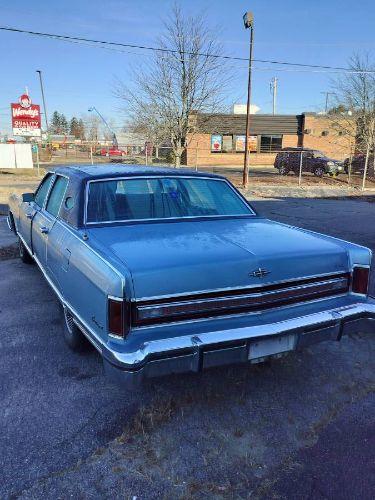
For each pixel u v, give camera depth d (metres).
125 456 2.71
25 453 2.73
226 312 2.88
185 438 2.89
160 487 2.48
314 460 2.72
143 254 2.90
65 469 2.60
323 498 2.43
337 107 31.06
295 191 20.72
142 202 3.94
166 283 2.70
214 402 3.30
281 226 4.01
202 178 4.39
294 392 3.46
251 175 29.36
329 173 28.00
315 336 3.08
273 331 2.84
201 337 2.71
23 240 6.09
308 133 39.22
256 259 2.94
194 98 22.33
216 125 26.11
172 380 3.57
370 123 26.58
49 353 3.99
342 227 11.01
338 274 3.29
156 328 2.72
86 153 56.22
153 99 22.56
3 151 29.72
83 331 3.12
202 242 3.22
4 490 2.44
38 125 29.12
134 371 2.56
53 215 4.43
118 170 4.20
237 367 3.80
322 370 3.81
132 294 2.64
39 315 4.86
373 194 20.53
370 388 3.54
